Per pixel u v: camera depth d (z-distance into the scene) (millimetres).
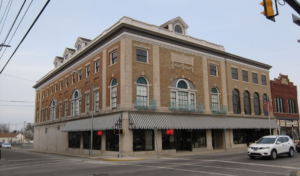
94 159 24641
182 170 14617
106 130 28953
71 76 39750
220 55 36469
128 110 25953
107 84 29406
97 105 31484
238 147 36531
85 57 35406
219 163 17703
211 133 33438
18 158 27828
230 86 37156
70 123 37344
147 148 26656
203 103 32938
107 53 29969
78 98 36594
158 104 28281
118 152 26250
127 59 26750
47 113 49562
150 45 28891
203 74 33781
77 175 13445
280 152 19875
